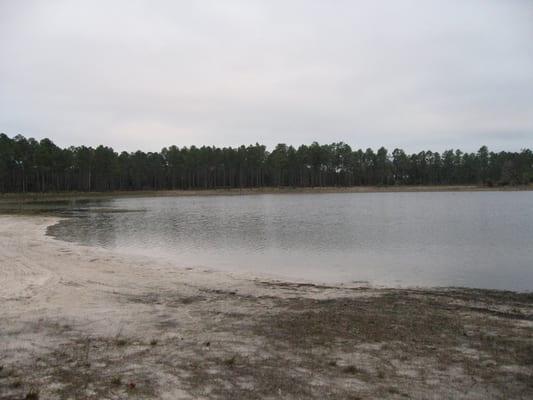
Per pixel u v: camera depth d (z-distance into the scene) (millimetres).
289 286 15531
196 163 132625
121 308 11828
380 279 17234
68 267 18141
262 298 13414
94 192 116125
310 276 17750
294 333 9602
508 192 111750
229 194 117500
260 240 28859
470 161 149625
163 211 55906
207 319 10773
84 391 6605
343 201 78812
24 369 7414
